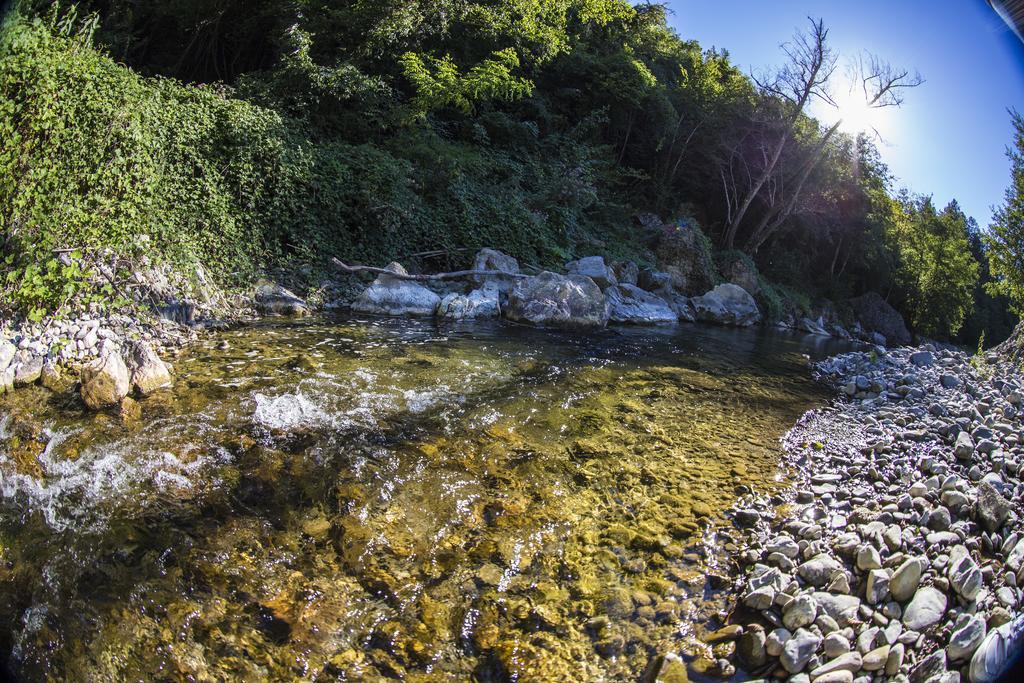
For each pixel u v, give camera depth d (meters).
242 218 8.34
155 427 4.01
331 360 5.85
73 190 5.98
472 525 3.29
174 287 6.52
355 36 13.91
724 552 3.25
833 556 3.16
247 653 2.34
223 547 2.91
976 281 16.36
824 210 23.48
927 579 2.92
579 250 14.23
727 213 24.70
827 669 2.42
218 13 14.43
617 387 6.33
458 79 13.43
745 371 8.31
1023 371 8.18
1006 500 3.58
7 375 4.31
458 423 4.66
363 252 9.83
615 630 2.62
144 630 2.41
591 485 3.90
